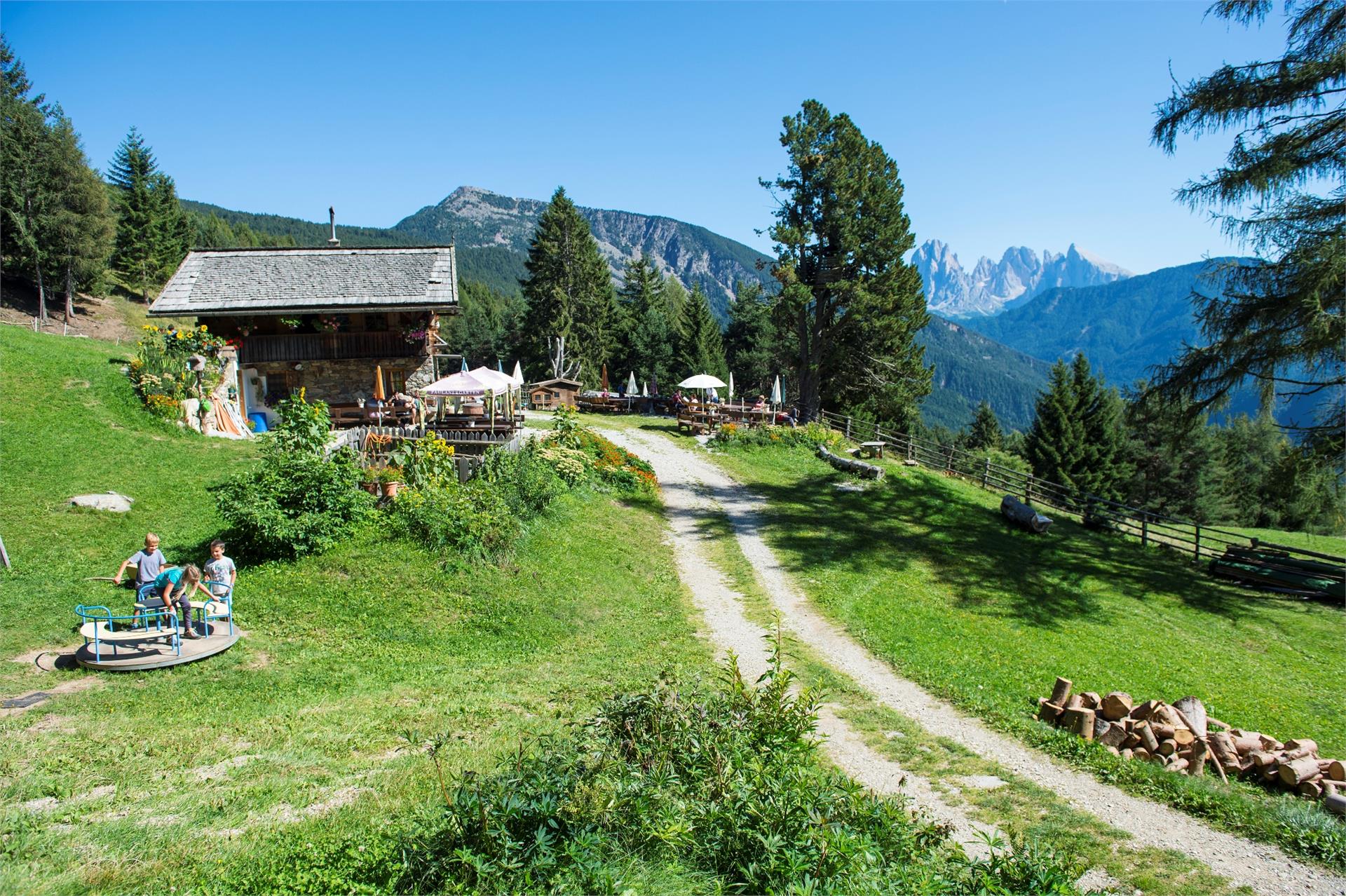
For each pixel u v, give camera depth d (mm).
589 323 71125
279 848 6754
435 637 13273
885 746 10523
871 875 5496
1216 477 56562
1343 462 19797
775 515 24688
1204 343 21281
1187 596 20578
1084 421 57594
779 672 7711
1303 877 7758
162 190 87625
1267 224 19266
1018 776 9891
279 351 30266
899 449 40562
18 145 60844
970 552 22453
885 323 45062
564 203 69875
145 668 11031
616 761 6516
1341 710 14070
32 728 9102
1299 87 18438
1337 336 18188
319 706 10461
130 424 22172
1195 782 9867
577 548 18078
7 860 6484
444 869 5621
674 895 5332
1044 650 15664
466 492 17266
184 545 15742
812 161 43500
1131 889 7441
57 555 14828
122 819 7320
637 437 36938
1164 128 20469
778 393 40250
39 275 61750
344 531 15609
